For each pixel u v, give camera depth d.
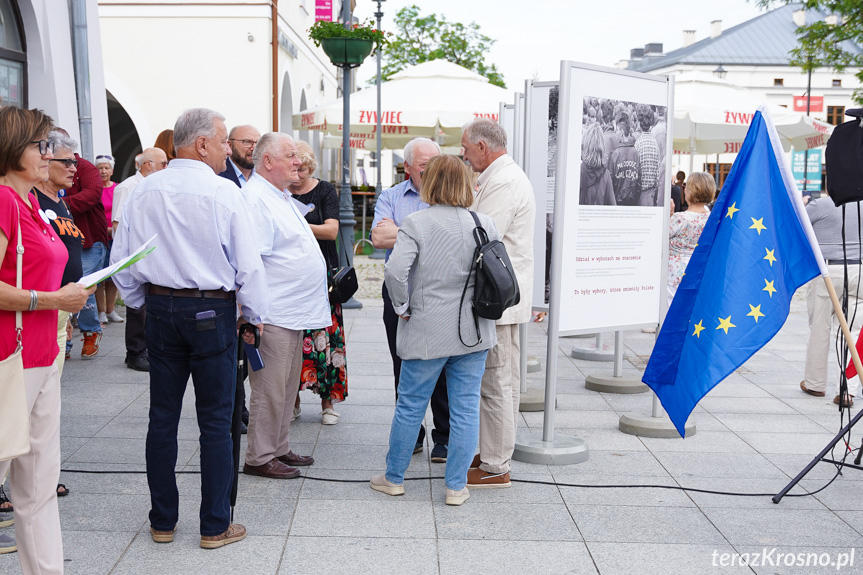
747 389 7.40
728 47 63.25
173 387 3.84
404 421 4.45
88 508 4.29
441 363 4.32
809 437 5.88
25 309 3.04
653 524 4.25
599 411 6.54
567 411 6.52
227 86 16.89
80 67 10.34
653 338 10.12
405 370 4.41
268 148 4.66
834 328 7.30
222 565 3.68
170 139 7.91
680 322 4.84
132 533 4.00
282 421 4.99
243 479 4.82
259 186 4.70
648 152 5.39
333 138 18.89
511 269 4.20
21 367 2.97
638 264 5.45
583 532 4.13
